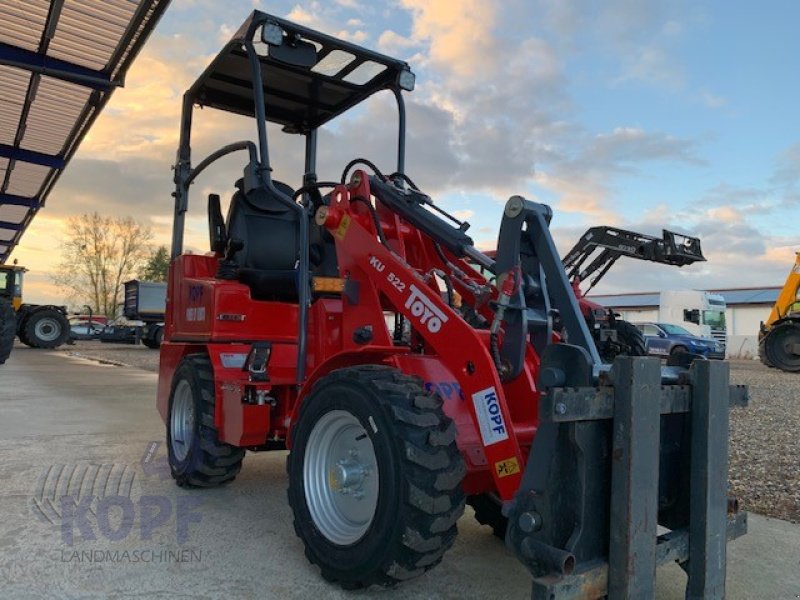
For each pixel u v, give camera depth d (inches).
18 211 796.6
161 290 876.6
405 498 92.7
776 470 196.9
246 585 106.5
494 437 98.4
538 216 103.2
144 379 443.2
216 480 156.8
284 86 178.7
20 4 334.3
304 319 134.4
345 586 102.6
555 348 85.3
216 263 183.9
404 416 95.4
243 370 140.8
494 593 106.1
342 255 132.3
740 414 315.6
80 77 397.4
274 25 140.3
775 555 127.3
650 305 1615.4
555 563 77.1
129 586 105.3
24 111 473.4
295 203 137.6
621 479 79.0
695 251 473.4
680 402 88.0
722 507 89.5
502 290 102.4
